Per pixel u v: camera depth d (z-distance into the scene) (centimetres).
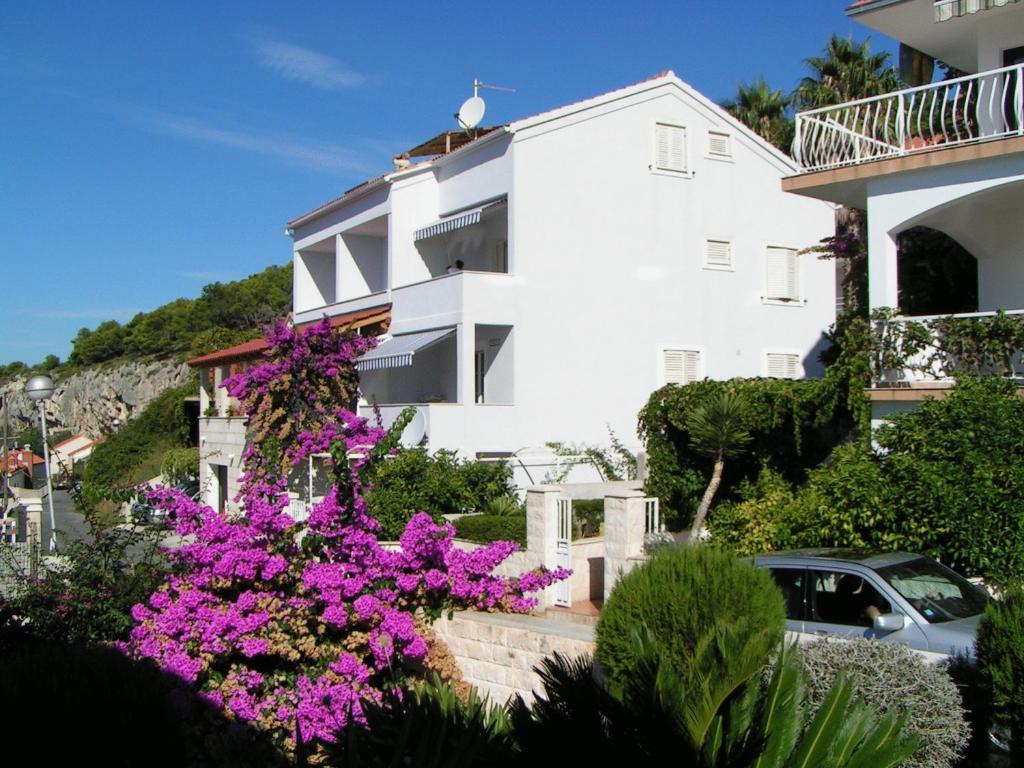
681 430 1988
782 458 1895
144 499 1291
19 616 1281
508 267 2655
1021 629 815
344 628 1141
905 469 1300
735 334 2906
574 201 2673
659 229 2792
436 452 2380
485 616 1404
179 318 10200
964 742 797
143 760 793
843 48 3812
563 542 1627
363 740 718
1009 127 1758
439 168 3014
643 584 945
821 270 3078
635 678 675
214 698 1042
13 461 3844
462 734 707
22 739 748
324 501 1210
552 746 633
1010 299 1798
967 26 1816
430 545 1239
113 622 1272
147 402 9206
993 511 1205
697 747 616
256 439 2616
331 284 3800
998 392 1348
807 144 1798
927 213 1605
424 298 2702
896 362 1557
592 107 2698
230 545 1117
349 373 2727
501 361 2620
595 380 2681
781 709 652
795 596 1048
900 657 824
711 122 2889
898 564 1045
